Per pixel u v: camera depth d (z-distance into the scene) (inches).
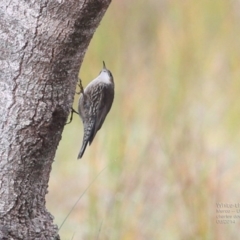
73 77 247.8
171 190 420.8
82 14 235.5
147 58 624.7
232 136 518.9
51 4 234.4
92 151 472.4
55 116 245.4
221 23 620.4
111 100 380.8
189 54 590.6
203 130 504.4
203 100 551.8
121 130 475.8
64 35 237.1
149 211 415.5
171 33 622.5
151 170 444.8
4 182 243.0
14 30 237.1
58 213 479.2
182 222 400.5
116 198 406.6
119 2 673.0
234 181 460.4
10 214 244.2
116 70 601.3
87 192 430.6
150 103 549.6
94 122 366.9
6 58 239.0
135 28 664.4
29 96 240.2
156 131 478.9
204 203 397.7
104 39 627.2
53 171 536.7
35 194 250.7
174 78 563.2
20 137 242.1
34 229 247.9
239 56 589.9
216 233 386.3
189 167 423.5
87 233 398.0
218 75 585.6
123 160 441.4
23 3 235.9
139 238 394.9
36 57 238.2
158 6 677.9
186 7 635.5
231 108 550.3
